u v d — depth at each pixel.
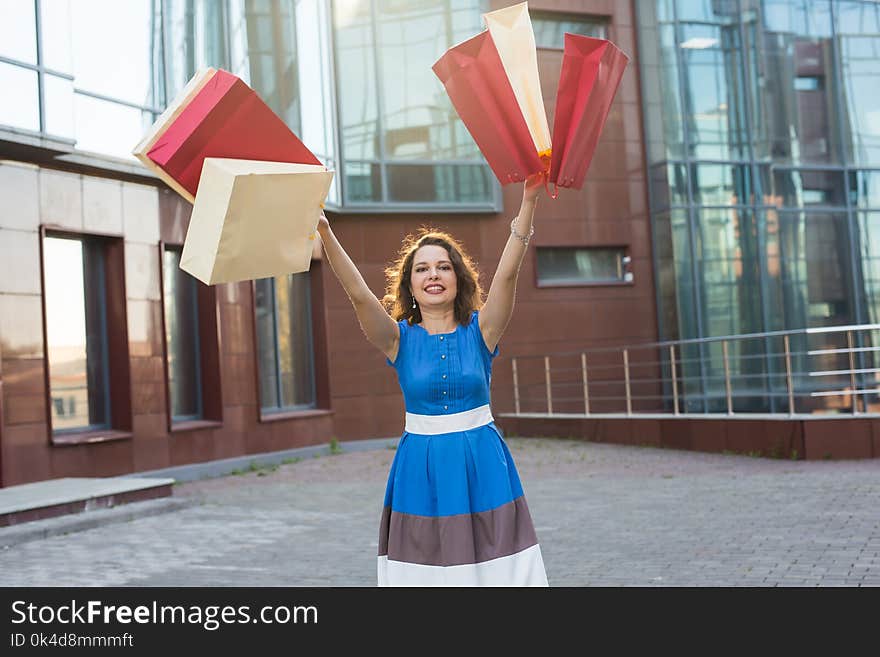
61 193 11.33
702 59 17.77
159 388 12.55
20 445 10.47
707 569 6.08
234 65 14.21
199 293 13.73
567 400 17.41
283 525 8.72
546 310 17.72
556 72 17.89
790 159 18.81
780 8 19.03
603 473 11.79
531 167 3.08
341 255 3.23
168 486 10.16
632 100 18.30
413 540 3.23
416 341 3.37
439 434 3.28
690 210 17.48
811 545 6.69
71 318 11.76
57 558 7.27
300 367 15.95
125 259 12.20
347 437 16.19
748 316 17.58
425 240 3.45
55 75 10.45
